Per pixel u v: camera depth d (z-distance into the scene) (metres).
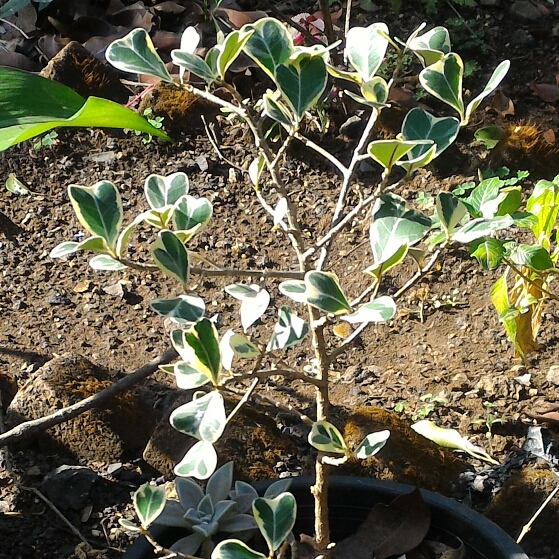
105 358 1.25
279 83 0.58
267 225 1.53
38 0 1.84
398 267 1.43
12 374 1.20
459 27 1.98
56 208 1.55
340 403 1.16
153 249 0.58
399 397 1.17
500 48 1.96
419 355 1.26
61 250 0.60
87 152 1.66
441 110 1.74
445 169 1.62
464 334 1.30
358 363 1.25
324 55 0.58
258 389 1.16
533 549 0.93
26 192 1.58
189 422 0.57
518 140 1.60
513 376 1.20
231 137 1.69
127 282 1.41
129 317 1.34
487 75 1.88
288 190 1.60
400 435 1.01
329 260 1.45
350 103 1.67
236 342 0.59
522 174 1.52
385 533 0.79
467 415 1.12
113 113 0.75
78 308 1.35
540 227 0.90
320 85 0.58
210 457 0.60
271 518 0.63
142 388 1.18
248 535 0.79
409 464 0.99
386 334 1.30
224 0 1.94
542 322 1.29
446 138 0.63
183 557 0.72
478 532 0.77
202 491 0.81
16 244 1.47
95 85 1.73
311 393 1.17
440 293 1.38
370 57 0.62
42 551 0.92
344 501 0.82
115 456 1.03
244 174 1.62
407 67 1.83
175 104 1.69
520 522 0.94
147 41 0.64
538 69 1.91
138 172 1.63
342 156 1.65
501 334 1.29
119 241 0.60
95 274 1.42
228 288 0.62
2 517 0.95
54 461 1.04
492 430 1.09
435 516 0.80
